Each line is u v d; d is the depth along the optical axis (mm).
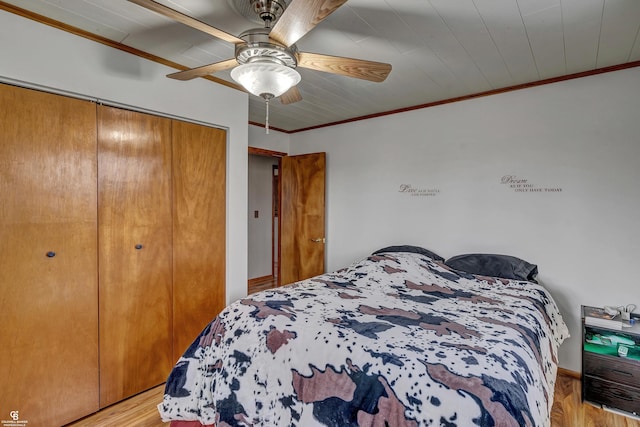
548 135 2564
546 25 1787
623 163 2281
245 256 2902
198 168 2559
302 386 1327
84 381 1968
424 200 3240
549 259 2566
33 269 1768
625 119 2273
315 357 1351
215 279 2691
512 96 2721
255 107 3350
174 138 2404
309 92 2879
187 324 2502
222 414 1472
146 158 2244
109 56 2027
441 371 1129
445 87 2744
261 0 1504
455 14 1686
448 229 3090
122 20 1789
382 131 3547
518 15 1692
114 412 2037
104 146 2037
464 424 974
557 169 2531
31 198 1757
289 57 1437
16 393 1723
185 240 2482
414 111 3295
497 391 1028
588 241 2408
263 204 5492
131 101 2131
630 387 2021
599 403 2117
